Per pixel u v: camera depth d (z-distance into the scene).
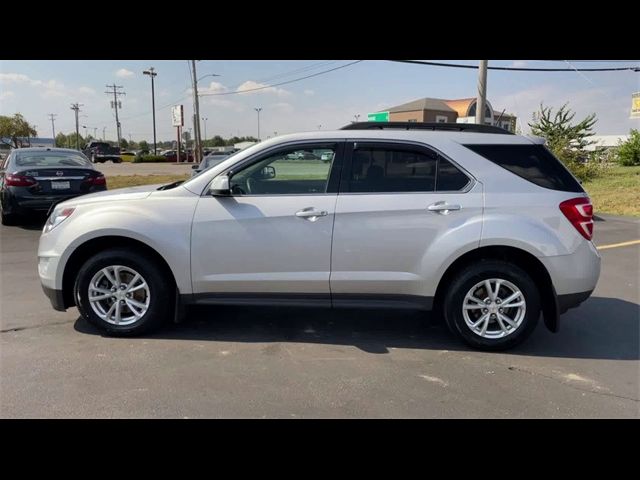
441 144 4.21
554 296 4.13
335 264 4.20
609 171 22.75
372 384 3.60
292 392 3.46
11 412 3.14
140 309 4.39
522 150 4.25
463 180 4.17
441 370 3.86
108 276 4.35
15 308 5.15
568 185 4.20
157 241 4.20
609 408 3.31
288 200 4.20
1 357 3.96
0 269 6.82
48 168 9.45
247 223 4.20
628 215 12.55
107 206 4.34
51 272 4.35
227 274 4.27
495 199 4.11
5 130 67.38
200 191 4.30
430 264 4.13
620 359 4.12
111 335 4.40
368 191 4.20
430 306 4.23
